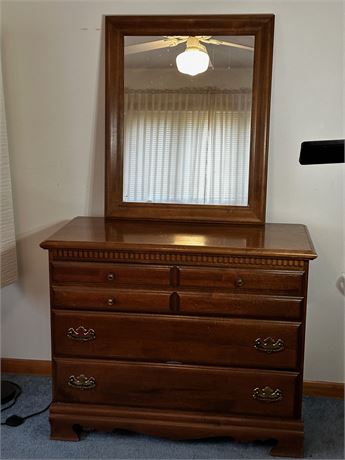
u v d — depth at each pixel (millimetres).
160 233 2188
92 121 2496
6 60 2484
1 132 2422
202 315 2031
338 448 2143
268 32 2287
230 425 2084
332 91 2340
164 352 2072
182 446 2154
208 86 2373
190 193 2432
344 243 2443
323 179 2408
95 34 2422
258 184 2367
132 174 2453
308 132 2383
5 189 2469
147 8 2379
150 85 2402
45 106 2510
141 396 2119
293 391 2039
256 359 2033
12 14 2445
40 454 2088
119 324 2068
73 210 2588
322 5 2285
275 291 1977
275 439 2084
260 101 2326
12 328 2719
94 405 2150
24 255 2650
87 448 2131
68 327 2094
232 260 1975
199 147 2406
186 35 2352
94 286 2055
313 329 2529
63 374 2137
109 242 2010
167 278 2014
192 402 2100
